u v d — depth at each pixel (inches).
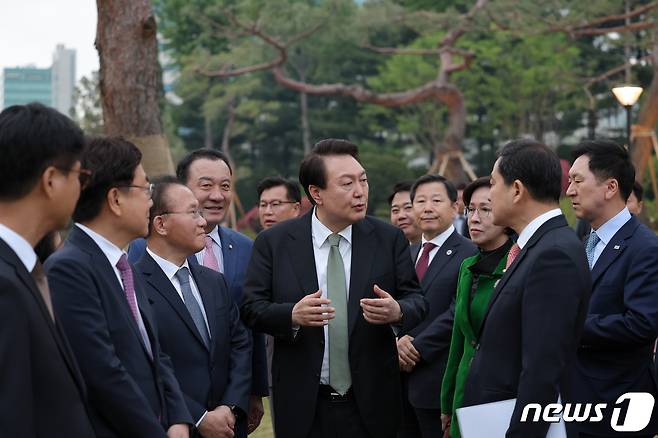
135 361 131.0
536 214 142.2
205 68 1051.9
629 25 860.0
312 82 1635.1
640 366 169.0
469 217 194.2
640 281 165.5
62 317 124.4
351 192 167.2
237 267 197.2
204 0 964.6
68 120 107.7
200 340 162.6
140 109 368.5
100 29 370.3
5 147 103.3
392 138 1614.2
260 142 1775.3
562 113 1476.4
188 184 191.8
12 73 3988.7
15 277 101.0
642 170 849.5
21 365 99.7
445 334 205.0
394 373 171.3
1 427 97.8
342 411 167.2
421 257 225.1
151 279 161.8
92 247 131.5
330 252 171.3
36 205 105.5
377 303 158.6
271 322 164.4
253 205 1738.4
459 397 165.2
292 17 978.1
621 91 526.9
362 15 970.7
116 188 131.9
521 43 1238.3
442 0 1226.6
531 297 133.8
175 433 139.7
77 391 107.0
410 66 1357.0
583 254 137.1
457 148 1010.7
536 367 130.1
